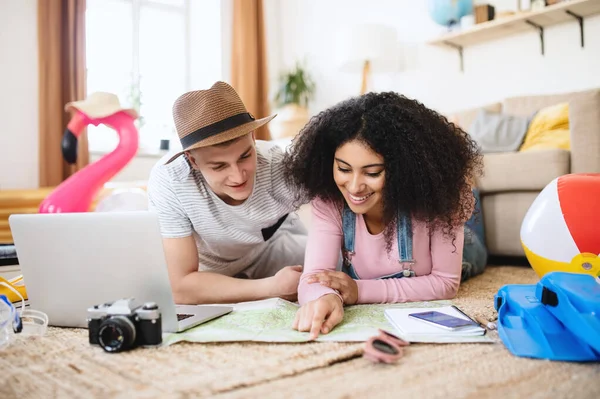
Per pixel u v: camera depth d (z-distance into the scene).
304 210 2.64
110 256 0.99
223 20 4.46
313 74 4.50
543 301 0.90
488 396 0.65
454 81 3.51
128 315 0.89
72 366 0.82
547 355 0.80
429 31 3.63
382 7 3.93
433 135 1.11
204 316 1.07
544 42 3.08
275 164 1.36
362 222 1.25
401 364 0.79
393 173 1.09
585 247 1.20
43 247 1.05
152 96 4.23
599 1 2.71
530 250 1.32
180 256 1.32
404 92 3.81
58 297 1.08
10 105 3.48
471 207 1.24
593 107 2.11
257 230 1.43
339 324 1.01
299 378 0.73
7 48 3.46
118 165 1.96
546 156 2.13
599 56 2.86
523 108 2.94
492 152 2.57
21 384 0.75
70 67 3.56
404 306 1.17
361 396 0.66
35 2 3.55
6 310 1.06
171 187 1.27
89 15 3.88
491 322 1.01
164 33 4.29
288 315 1.10
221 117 1.11
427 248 1.26
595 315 0.79
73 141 1.96
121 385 0.73
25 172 3.54
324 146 1.18
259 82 4.45
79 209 1.88
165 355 0.86
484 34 3.23
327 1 4.36
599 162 2.09
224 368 0.78
